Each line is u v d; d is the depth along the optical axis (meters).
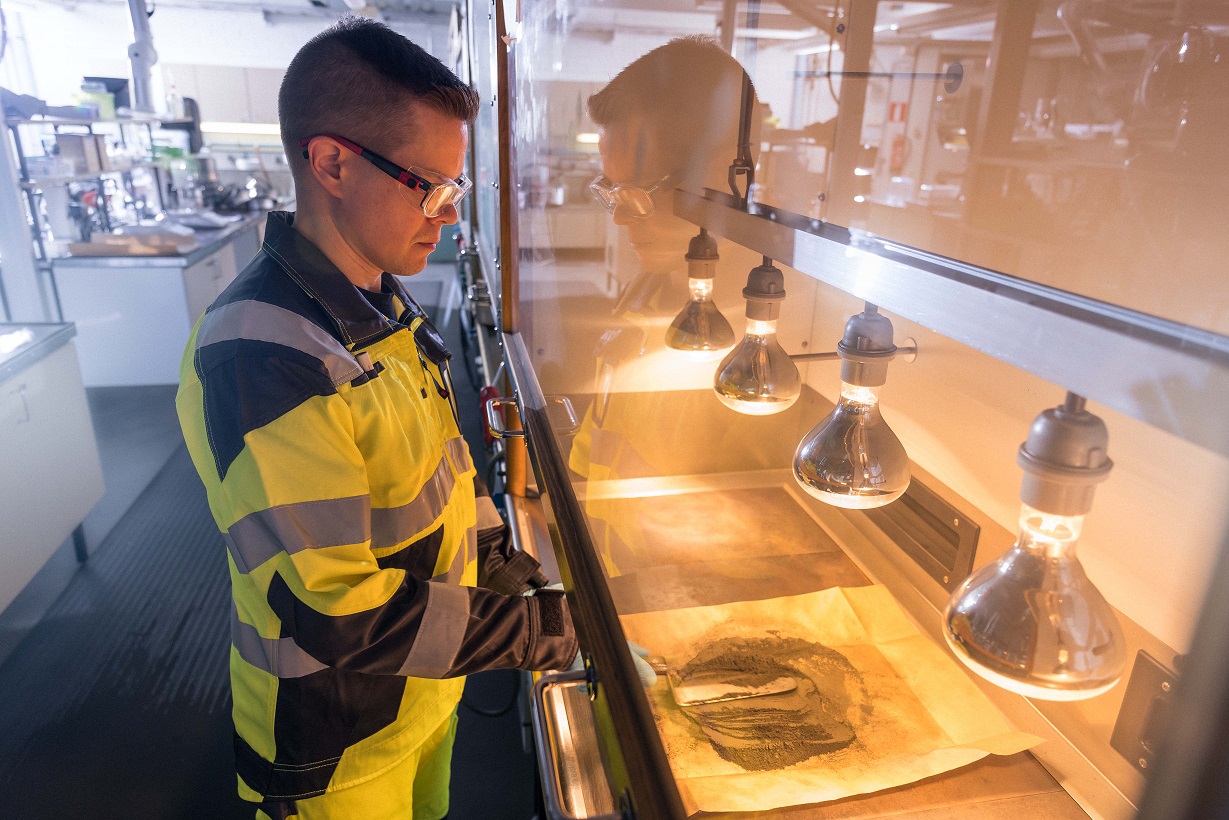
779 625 0.78
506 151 1.50
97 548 3.28
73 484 3.04
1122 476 0.45
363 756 1.10
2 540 2.52
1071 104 0.53
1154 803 0.24
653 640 0.79
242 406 0.88
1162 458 0.42
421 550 1.10
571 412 1.13
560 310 1.15
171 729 2.30
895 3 0.73
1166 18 0.46
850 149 0.80
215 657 2.62
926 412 0.73
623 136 0.89
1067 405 0.36
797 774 0.65
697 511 0.91
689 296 0.90
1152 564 0.46
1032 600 0.39
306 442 0.89
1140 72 0.48
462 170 1.06
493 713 2.23
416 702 1.15
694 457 0.94
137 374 5.01
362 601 0.90
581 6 0.89
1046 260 0.57
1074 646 0.38
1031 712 0.69
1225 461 0.22
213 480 0.94
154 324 4.93
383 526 1.05
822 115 0.84
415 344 1.14
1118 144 0.50
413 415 1.07
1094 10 0.51
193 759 2.19
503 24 1.45
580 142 1.01
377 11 8.56
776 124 0.89
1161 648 0.48
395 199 1.01
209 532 3.43
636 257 0.93
